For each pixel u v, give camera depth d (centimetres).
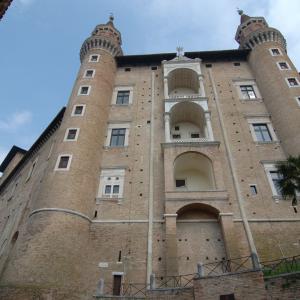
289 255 2280
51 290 1992
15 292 1962
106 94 3566
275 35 4016
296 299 1359
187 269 2288
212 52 4094
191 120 3534
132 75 3988
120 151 3089
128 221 2552
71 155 2777
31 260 2092
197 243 2422
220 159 2789
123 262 2316
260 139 3125
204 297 1578
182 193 2544
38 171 3506
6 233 3309
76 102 3294
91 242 2436
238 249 2247
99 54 3947
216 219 2531
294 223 2459
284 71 3528
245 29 4453
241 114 3356
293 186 2031
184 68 3753
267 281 1464
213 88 3672
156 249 2369
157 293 1723
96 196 2742
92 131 3058
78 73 3812
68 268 2148
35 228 2291
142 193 2736
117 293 2177
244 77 3847
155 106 3519
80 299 2105
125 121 3369
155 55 4103
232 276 1564
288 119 3048
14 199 3878
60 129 3133
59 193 2484
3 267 2730
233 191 2700
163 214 2570
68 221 2353
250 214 2538
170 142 2917
